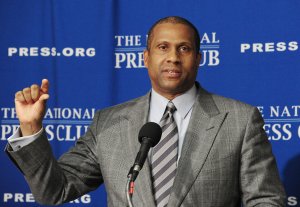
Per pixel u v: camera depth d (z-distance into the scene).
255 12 10.70
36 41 11.37
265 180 7.79
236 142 7.89
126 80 11.16
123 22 11.18
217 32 10.83
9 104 11.36
